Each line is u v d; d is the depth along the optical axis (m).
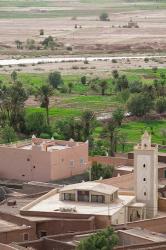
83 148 174.25
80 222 121.00
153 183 135.38
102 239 103.44
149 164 135.50
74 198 131.75
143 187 135.75
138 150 135.75
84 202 131.00
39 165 168.88
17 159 171.00
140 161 135.88
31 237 118.56
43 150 168.88
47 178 167.88
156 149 136.62
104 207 127.88
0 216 124.62
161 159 170.38
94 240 103.25
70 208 125.06
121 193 138.50
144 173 135.75
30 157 169.50
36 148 169.12
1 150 172.62
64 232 121.19
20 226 119.31
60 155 169.25
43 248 110.50
